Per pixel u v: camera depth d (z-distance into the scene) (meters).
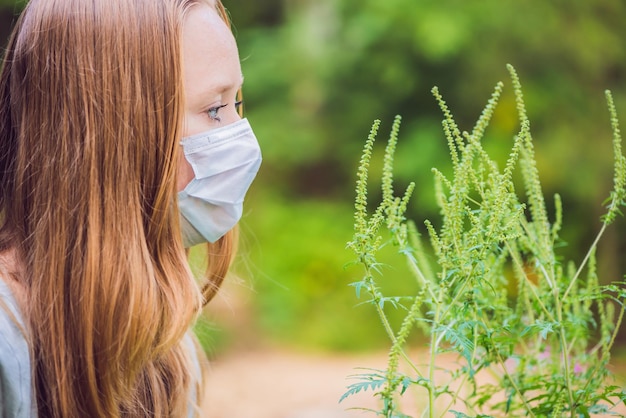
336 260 8.02
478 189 1.29
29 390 1.19
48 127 1.28
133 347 1.24
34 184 1.28
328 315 7.62
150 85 1.28
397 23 8.09
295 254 8.11
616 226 6.84
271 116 8.95
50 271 1.24
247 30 9.71
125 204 1.26
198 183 1.35
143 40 1.27
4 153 1.36
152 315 1.25
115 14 1.27
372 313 7.58
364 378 1.23
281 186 9.03
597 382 1.47
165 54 1.28
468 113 8.00
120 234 1.25
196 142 1.34
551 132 7.36
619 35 7.77
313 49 8.91
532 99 7.46
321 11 9.00
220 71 1.35
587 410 1.32
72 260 1.24
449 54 7.75
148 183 1.29
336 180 9.20
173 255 1.31
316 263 8.02
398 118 1.31
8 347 1.17
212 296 1.65
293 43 9.08
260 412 4.69
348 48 8.51
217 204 1.37
